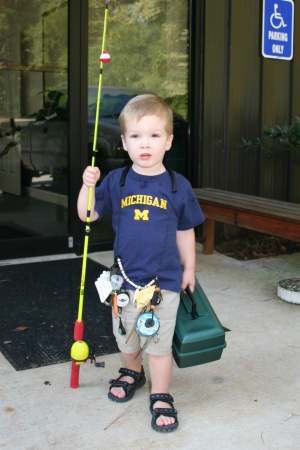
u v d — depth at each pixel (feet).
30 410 8.57
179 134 18.38
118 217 8.20
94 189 8.38
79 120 16.74
